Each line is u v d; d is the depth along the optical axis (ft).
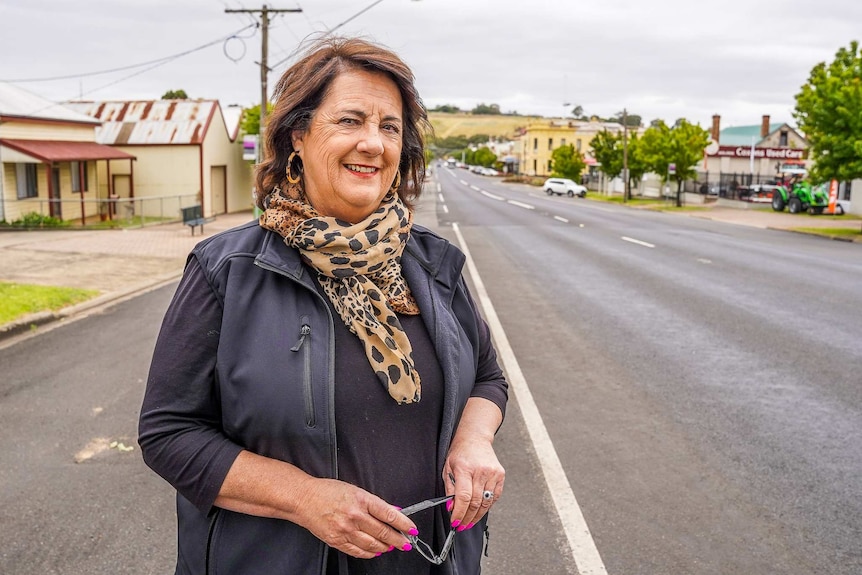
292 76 5.61
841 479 15.42
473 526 6.05
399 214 5.59
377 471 5.22
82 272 45.06
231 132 122.31
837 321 32.32
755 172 195.83
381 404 5.21
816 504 14.23
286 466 4.91
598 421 18.84
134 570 11.70
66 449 16.76
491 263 52.06
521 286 41.63
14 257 51.62
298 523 4.85
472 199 163.12
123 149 104.12
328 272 5.17
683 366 24.40
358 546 4.80
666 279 44.73
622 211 129.18
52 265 47.88
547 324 31.07
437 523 5.54
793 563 12.07
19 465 15.79
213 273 5.10
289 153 5.63
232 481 4.82
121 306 35.37
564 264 51.80
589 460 16.25
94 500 14.11
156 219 98.73
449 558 5.49
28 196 80.94
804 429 18.43
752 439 17.67
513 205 141.28
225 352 4.95
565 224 92.12
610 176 200.85
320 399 4.95
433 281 5.89
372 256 5.21
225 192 117.19
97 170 99.76
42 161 76.18
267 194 5.74
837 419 19.21
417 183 6.32
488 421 5.96
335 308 5.23
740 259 56.03
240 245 5.29
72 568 11.72
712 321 31.99
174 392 4.99
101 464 15.89
